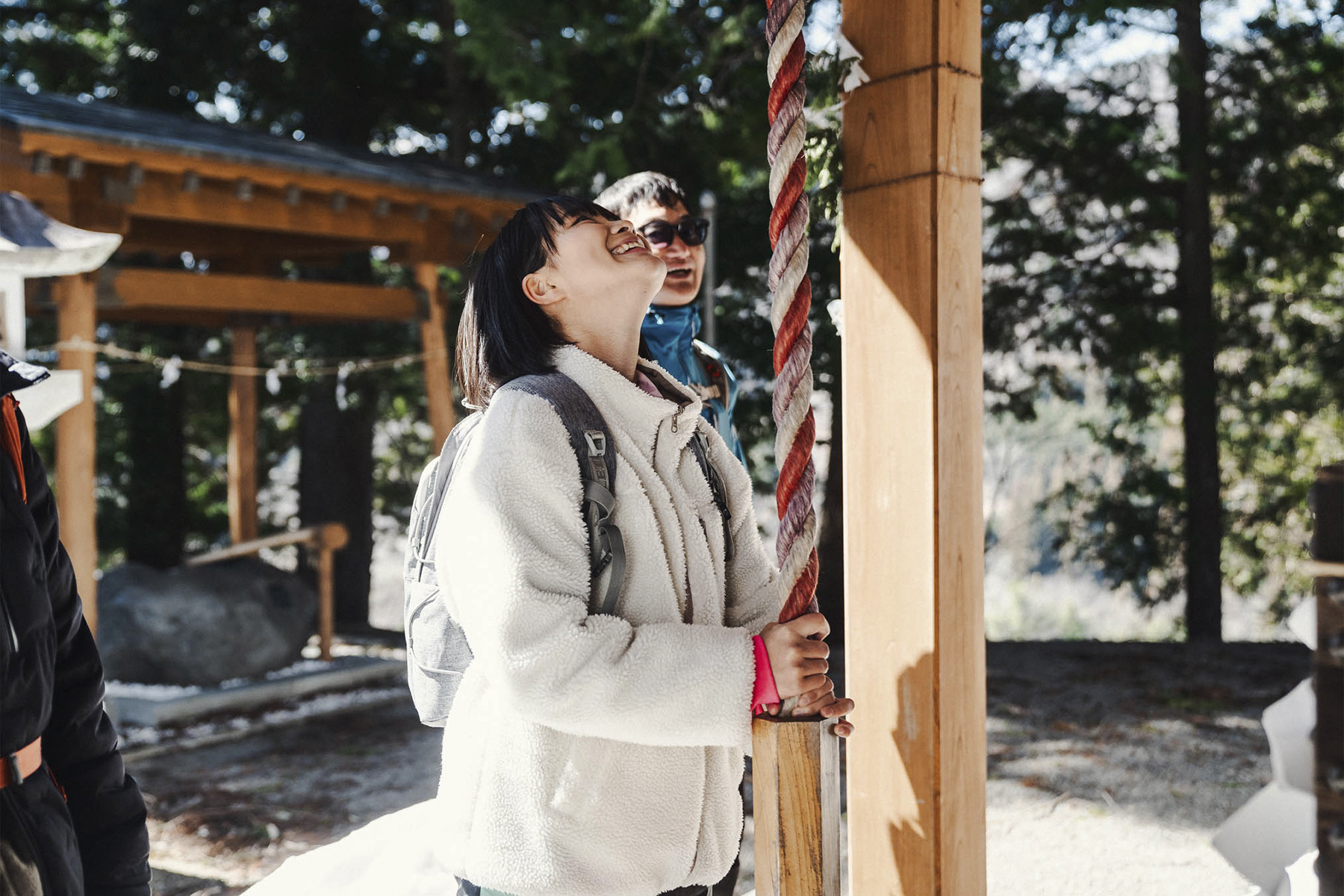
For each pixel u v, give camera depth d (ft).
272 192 22.76
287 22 41.88
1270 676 21.53
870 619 6.18
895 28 5.99
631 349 5.46
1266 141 38.40
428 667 5.24
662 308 9.39
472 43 27.27
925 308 5.88
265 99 43.34
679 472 5.26
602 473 4.83
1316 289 42.19
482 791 4.91
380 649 30.63
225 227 29.71
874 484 6.15
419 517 5.45
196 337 42.11
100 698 5.31
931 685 5.89
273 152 23.00
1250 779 15.31
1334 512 3.90
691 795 5.02
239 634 23.68
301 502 43.34
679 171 33.94
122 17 42.96
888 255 6.04
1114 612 94.32
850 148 6.22
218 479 50.52
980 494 6.13
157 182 21.15
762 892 5.00
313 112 41.09
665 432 5.16
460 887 5.23
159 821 16.25
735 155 31.37
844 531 6.33
